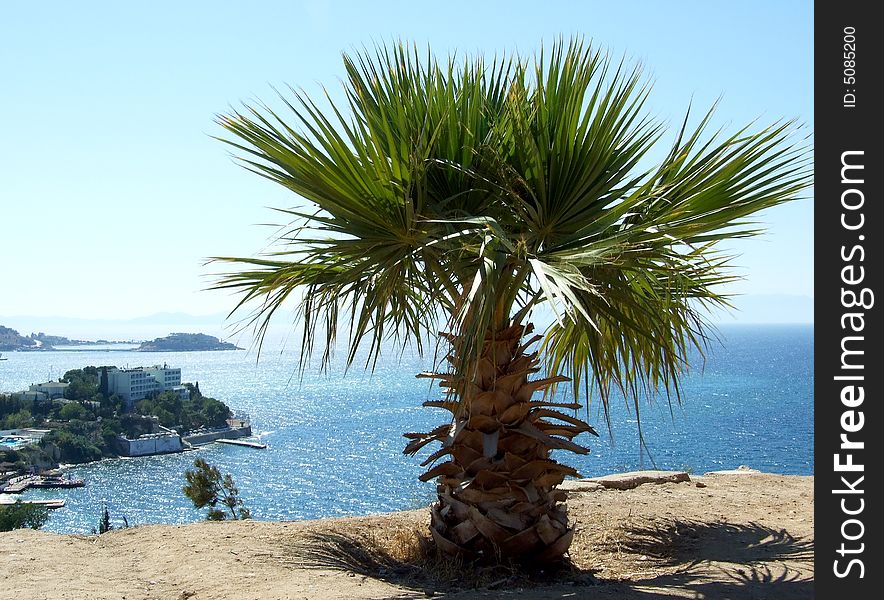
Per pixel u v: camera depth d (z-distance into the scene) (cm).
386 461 5459
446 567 517
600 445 3962
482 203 509
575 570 534
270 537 612
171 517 4222
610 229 481
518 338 522
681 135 479
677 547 602
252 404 11456
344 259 484
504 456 511
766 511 718
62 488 5244
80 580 500
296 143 463
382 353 579
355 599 432
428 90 495
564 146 476
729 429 4822
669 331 517
